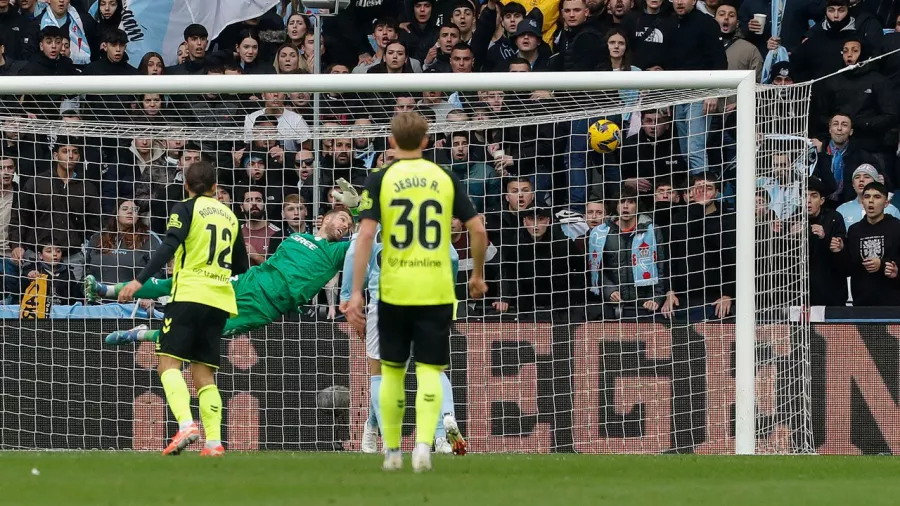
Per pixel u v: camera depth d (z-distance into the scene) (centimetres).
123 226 3619
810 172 3941
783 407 3238
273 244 3681
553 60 4181
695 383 3291
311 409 3366
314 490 1554
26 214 3691
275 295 3095
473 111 3712
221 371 3372
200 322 2412
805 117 3356
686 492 1606
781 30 4356
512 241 3597
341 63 4447
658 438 3297
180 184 3797
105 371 3366
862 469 2178
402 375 1866
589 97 3516
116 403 3362
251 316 3091
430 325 1806
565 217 3619
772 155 3403
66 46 4331
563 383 3322
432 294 1795
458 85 3183
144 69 4319
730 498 1533
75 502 1420
